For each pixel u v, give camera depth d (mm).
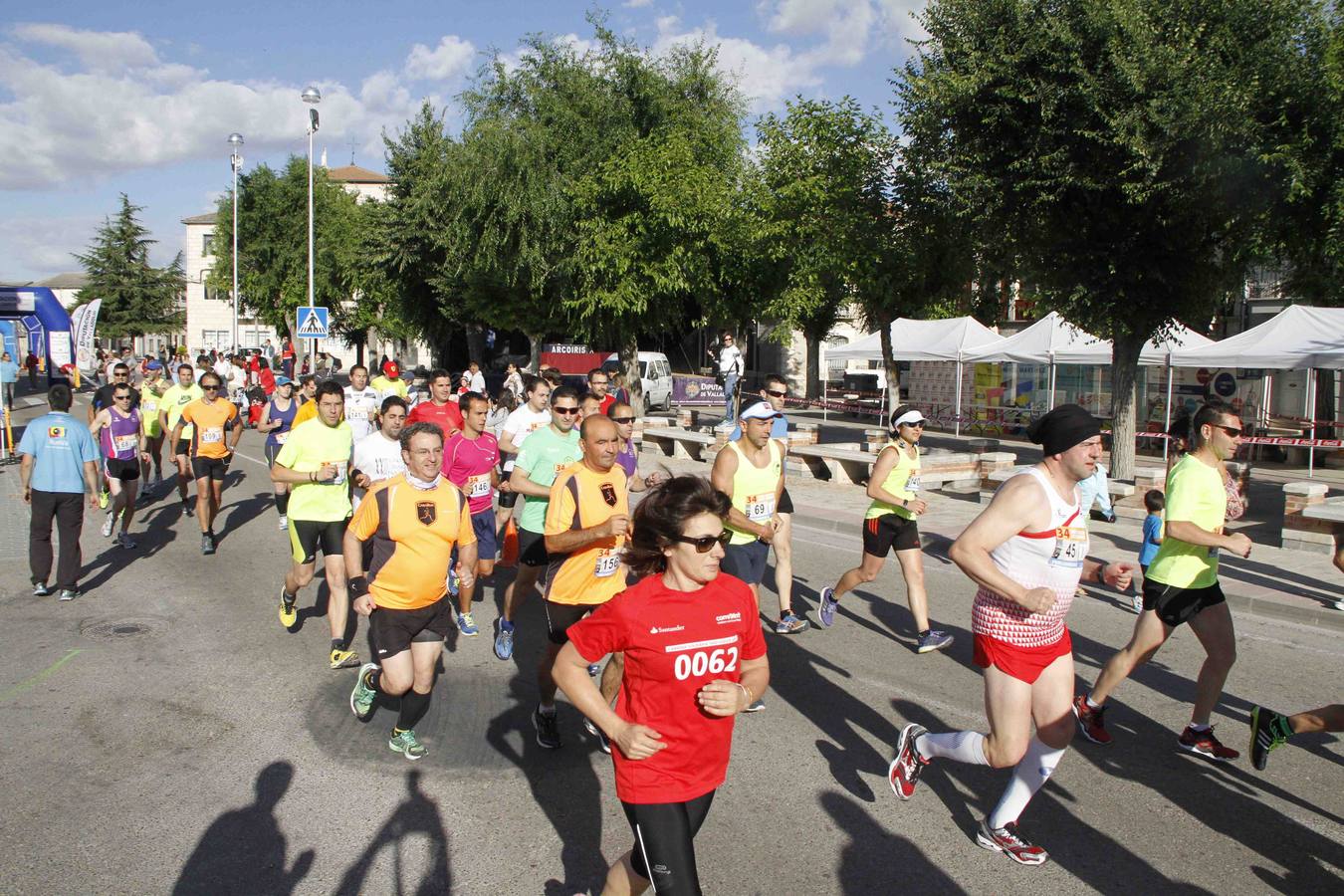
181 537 11000
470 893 3760
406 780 4766
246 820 4324
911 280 18391
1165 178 12484
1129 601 8656
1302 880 3930
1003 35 13250
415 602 4844
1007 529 3777
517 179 23172
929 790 4738
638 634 2871
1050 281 14391
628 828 4289
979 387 26750
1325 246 12578
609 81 23969
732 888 3838
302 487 6652
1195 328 20656
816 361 36938
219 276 48219
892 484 6992
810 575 9617
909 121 14742
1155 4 12758
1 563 9492
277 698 5875
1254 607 8492
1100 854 4125
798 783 4805
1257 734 4500
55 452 8047
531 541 6465
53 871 3877
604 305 22469
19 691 5941
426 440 4770
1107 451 21781
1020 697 3869
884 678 6398
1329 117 11727
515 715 5652
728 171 23766
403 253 37781
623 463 7527
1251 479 17656
